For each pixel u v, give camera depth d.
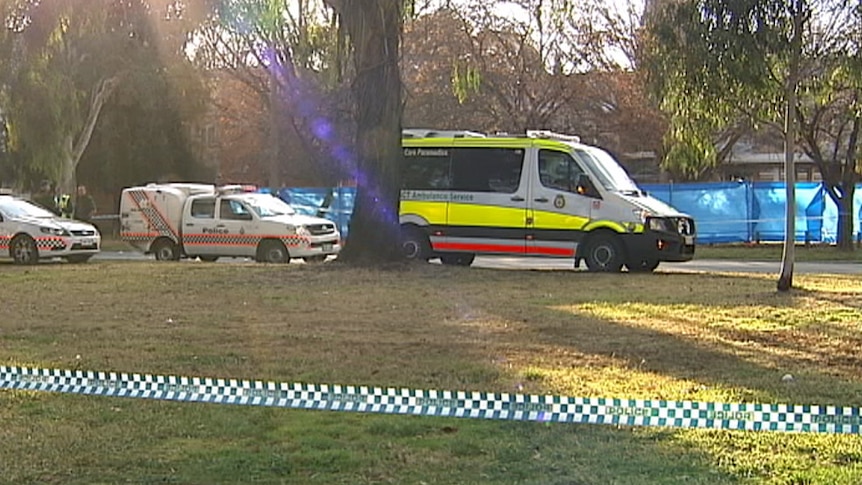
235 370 8.45
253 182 51.75
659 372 8.17
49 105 34.06
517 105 38.97
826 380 7.76
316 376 8.11
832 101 19.55
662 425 5.86
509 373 8.16
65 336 10.52
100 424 6.52
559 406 6.20
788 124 14.02
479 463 5.55
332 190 34.56
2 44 31.28
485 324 11.13
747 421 5.73
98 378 7.41
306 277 16.69
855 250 28.33
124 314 12.34
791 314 11.74
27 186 42.03
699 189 32.44
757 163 52.69
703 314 11.83
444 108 39.41
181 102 41.25
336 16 18.41
